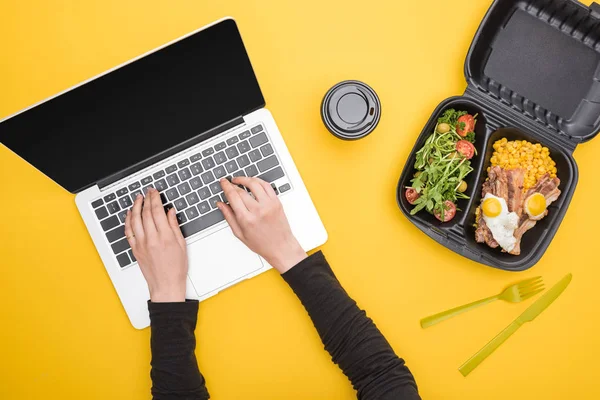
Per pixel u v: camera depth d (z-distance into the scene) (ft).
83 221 3.46
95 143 2.95
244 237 3.21
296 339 3.44
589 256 3.49
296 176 3.28
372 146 3.44
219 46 2.62
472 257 3.19
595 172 3.49
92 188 3.27
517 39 3.32
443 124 3.26
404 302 3.45
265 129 3.26
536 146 3.35
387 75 3.47
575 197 3.50
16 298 3.49
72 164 3.04
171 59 2.60
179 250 3.22
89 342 3.48
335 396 3.44
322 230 3.31
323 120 3.20
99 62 3.45
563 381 3.49
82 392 3.49
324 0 3.44
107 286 3.47
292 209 3.29
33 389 3.51
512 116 3.30
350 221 3.44
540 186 3.35
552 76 3.33
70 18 3.45
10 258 3.48
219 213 3.27
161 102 2.85
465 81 3.48
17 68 3.46
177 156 3.25
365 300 3.45
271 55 3.44
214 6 3.43
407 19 3.47
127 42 3.44
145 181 3.25
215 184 3.26
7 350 3.51
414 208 3.23
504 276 3.45
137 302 3.34
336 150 3.43
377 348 3.03
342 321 3.04
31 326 3.50
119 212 3.28
